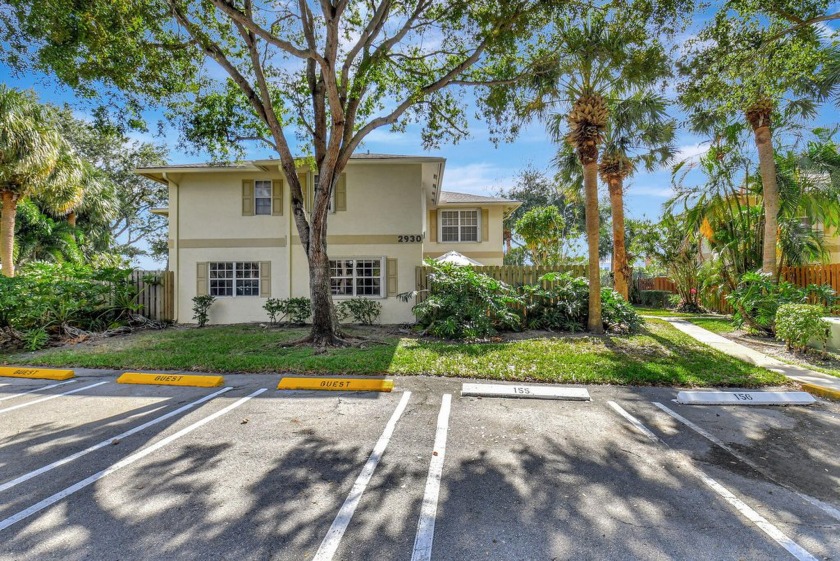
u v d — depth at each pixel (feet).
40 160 45.29
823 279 41.24
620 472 12.45
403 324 44.50
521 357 26.78
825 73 30.83
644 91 41.29
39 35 26.78
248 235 46.83
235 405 18.60
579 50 31.86
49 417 17.11
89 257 77.10
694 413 17.83
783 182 40.60
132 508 10.32
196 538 9.14
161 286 46.44
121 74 29.19
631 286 86.99
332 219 46.21
